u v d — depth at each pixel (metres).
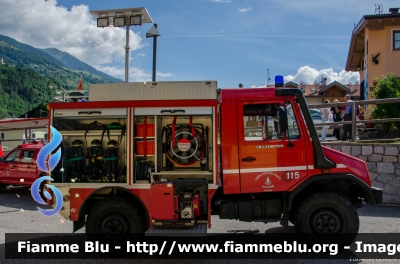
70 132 5.93
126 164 5.74
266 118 5.87
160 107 5.71
